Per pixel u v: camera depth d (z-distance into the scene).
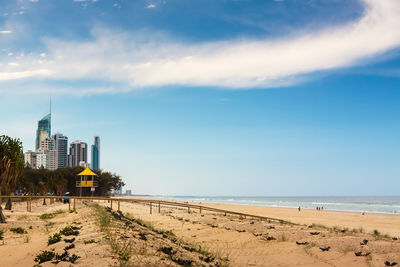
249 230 23.38
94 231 14.70
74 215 25.95
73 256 9.95
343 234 21.05
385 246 16.97
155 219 31.19
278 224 27.55
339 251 16.31
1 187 22.31
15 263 10.28
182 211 42.78
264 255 16.22
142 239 14.02
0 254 11.66
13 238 15.17
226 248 18.03
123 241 12.39
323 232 21.61
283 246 17.91
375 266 13.75
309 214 60.03
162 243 14.49
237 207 89.81
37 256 10.30
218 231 23.27
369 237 19.98
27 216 27.75
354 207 114.62
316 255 15.80
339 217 51.31
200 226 25.80
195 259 12.93
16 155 23.25
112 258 10.16
